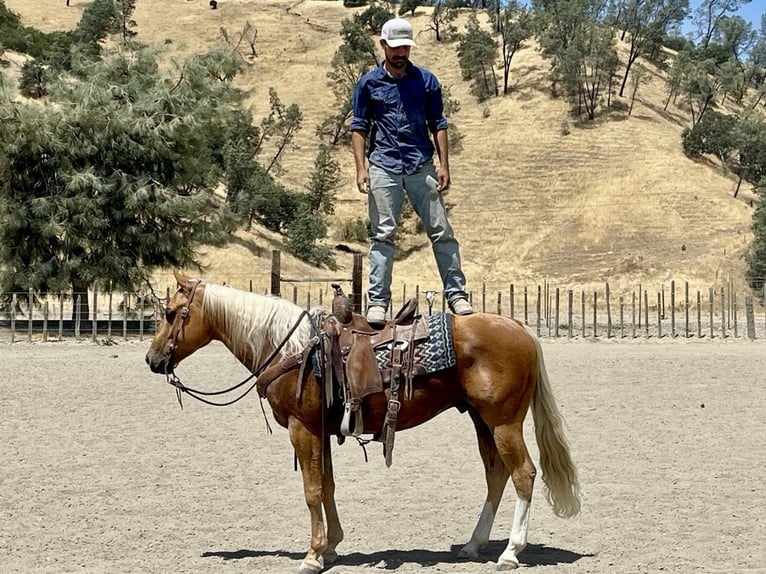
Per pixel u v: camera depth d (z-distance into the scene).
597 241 69.94
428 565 7.87
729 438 14.01
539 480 11.26
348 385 7.60
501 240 72.31
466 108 93.50
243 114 82.88
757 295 54.72
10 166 35.03
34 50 93.12
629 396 18.58
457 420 15.71
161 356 8.15
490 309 54.56
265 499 10.24
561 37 100.00
